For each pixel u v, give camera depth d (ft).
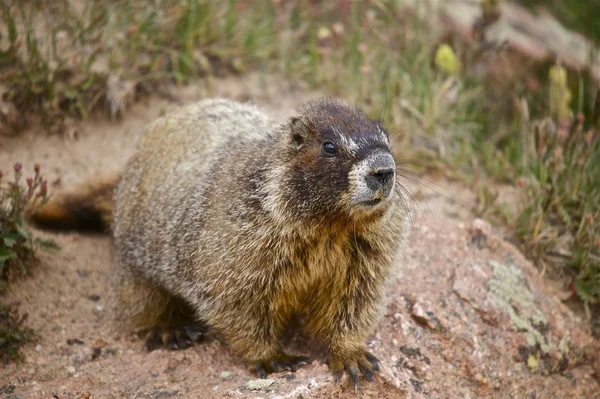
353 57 54.08
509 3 66.08
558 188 44.06
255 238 31.76
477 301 37.06
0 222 38.34
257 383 31.17
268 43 55.77
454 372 34.76
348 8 58.85
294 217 31.14
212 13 54.29
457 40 57.67
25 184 44.65
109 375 33.86
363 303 33.22
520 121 51.34
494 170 48.03
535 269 40.73
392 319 35.55
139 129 49.32
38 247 40.42
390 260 33.17
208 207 33.71
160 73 51.21
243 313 32.89
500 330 36.70
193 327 37.11
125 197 39.32
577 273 41.34
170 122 39.83
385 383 31.94
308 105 33.45
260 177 32.09
